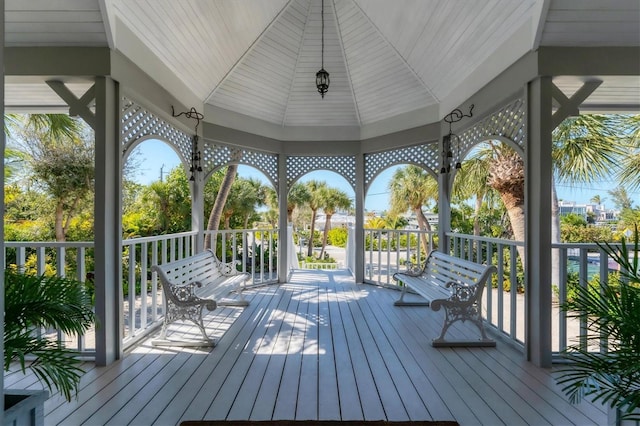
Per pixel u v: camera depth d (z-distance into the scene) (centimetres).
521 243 306
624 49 279
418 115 527
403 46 466
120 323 293
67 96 287
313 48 521
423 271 457
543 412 210
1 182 121
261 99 557
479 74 380
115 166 296
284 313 422
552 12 264
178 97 415
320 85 405
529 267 294
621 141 664
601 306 155
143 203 1008
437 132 507
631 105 397
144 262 351
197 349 309
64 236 857
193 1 349
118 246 296
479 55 374
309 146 609
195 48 404
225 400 222
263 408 213
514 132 329
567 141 677
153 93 356
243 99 540
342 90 568
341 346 316
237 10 407
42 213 846
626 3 257
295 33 500
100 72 280
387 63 507
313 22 493
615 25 268
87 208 873
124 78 301
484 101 371
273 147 598
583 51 279
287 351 304
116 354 289
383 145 574
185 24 363
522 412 210
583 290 171
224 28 416
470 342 318
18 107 419
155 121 384
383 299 494
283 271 614
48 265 679
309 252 1562
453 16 364
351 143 609
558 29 272
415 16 407
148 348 311
